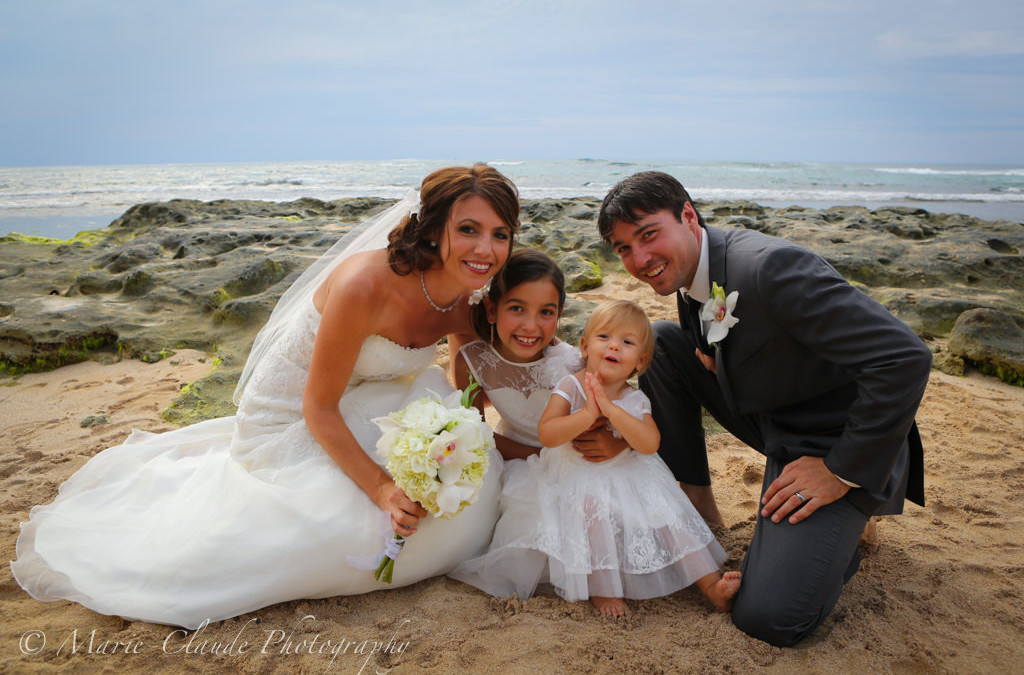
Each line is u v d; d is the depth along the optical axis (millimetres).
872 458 2455
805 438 2773
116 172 71375
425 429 2533
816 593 2510
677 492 2979
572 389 3088
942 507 3604
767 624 2516
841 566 2553
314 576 2715
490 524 3104
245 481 2840
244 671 2365
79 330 6102
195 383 5211
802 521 2588
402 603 2832
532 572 2898
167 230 10438
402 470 2521
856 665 2426
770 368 2768
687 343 3314
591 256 8961
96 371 5797
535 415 3457
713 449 4418
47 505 3346
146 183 43281
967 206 23938
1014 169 54938
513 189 2859
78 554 2924
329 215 13812
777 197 28500
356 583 2797
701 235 2889
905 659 2457
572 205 12805
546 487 2975
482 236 2812
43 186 41125
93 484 3410
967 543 3262
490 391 3469
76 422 4691
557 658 2438
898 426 2410
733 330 2781
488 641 2527
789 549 2551
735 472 4059
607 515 2809
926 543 3252
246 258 8133
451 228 2805
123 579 2754
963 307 6559
